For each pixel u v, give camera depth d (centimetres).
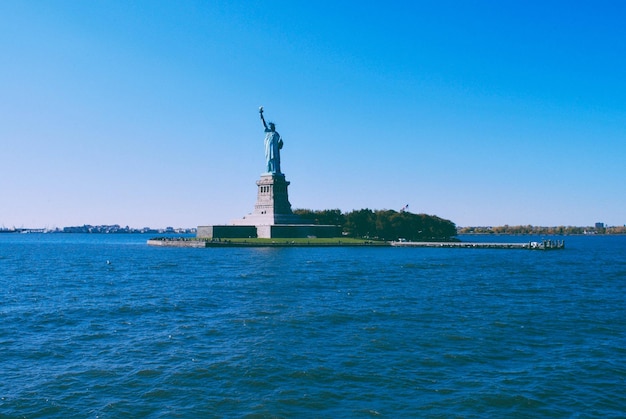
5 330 7088
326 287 10969
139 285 11569
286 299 9381
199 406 4572
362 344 6334
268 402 4647
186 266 16225
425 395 4816
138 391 4881
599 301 9344
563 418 4384
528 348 6216
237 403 4638
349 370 5425
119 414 4409
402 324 7362
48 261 19988
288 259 18650
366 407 4566
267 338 6588
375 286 11162
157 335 6775
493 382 5116
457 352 6016
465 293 10206
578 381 5147
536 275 13762
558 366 5566
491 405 4606
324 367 5494
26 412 4447
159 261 18462
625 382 5134
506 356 5909
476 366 5569
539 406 4588
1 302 9312
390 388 4969
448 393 4853
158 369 5434
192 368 5453
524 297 9750
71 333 6919
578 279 12875
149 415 4406
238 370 5400
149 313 8169
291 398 4731
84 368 5478
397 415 4425
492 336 6725
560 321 7606
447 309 8456
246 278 12644
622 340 6594
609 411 4512
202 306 8725
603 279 12912
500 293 10250
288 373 5331
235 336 6700
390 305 8794
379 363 5641
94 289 11000
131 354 5947
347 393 4856
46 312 8306
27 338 6669
